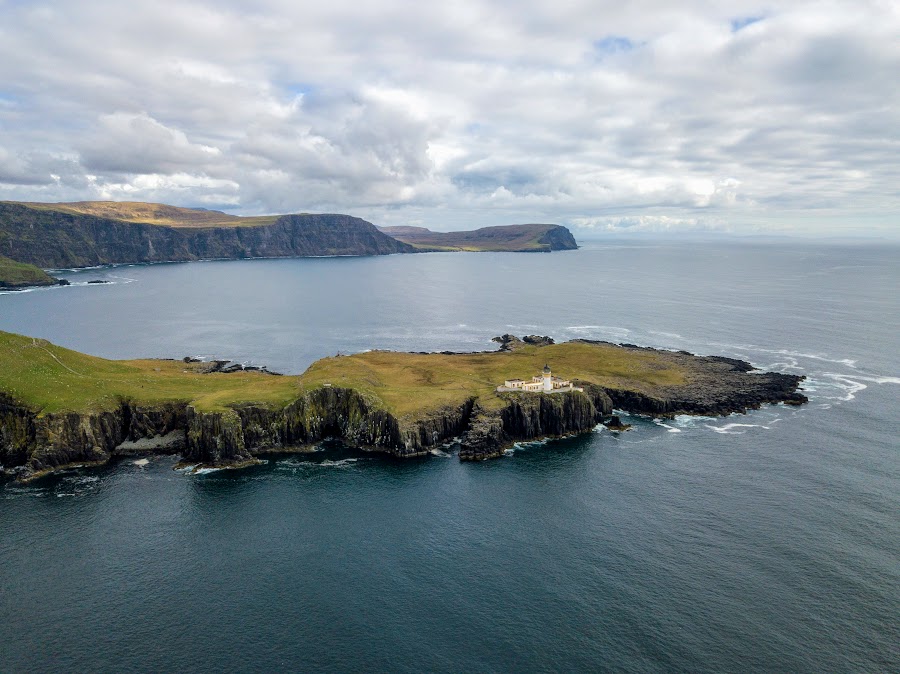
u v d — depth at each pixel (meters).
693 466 123.81
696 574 87.62
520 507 108.81
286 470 125.31
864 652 72.38
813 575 86.50
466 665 72.25
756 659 71.75
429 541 98.50
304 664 72.81
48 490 115.62
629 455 130.38
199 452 128.75
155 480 120.25
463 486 117.44
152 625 79.44
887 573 86.44
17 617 80.81
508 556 93.88
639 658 72.50
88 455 127.81
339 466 127.31
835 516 102.25
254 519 105.56
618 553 93.62
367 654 74.19
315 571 90.94
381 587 86.88
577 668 71.38
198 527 103.00
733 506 106.62
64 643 76.25
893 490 111.12
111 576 89.56
